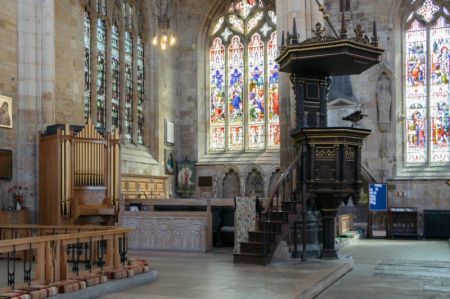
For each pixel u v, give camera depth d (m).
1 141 21.16
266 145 34.91
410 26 31.73
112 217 22.31
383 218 30.05
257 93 35.44
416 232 28.20
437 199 29.89
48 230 15.47
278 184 16.14
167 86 35.25
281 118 23.27
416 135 31.34
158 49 34.31
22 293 9.82
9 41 21.80
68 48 26.02
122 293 11.53
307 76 18.14
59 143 21.42
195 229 19.77
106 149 23.02
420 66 31.48
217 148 35.94
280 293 11.44
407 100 31.62
